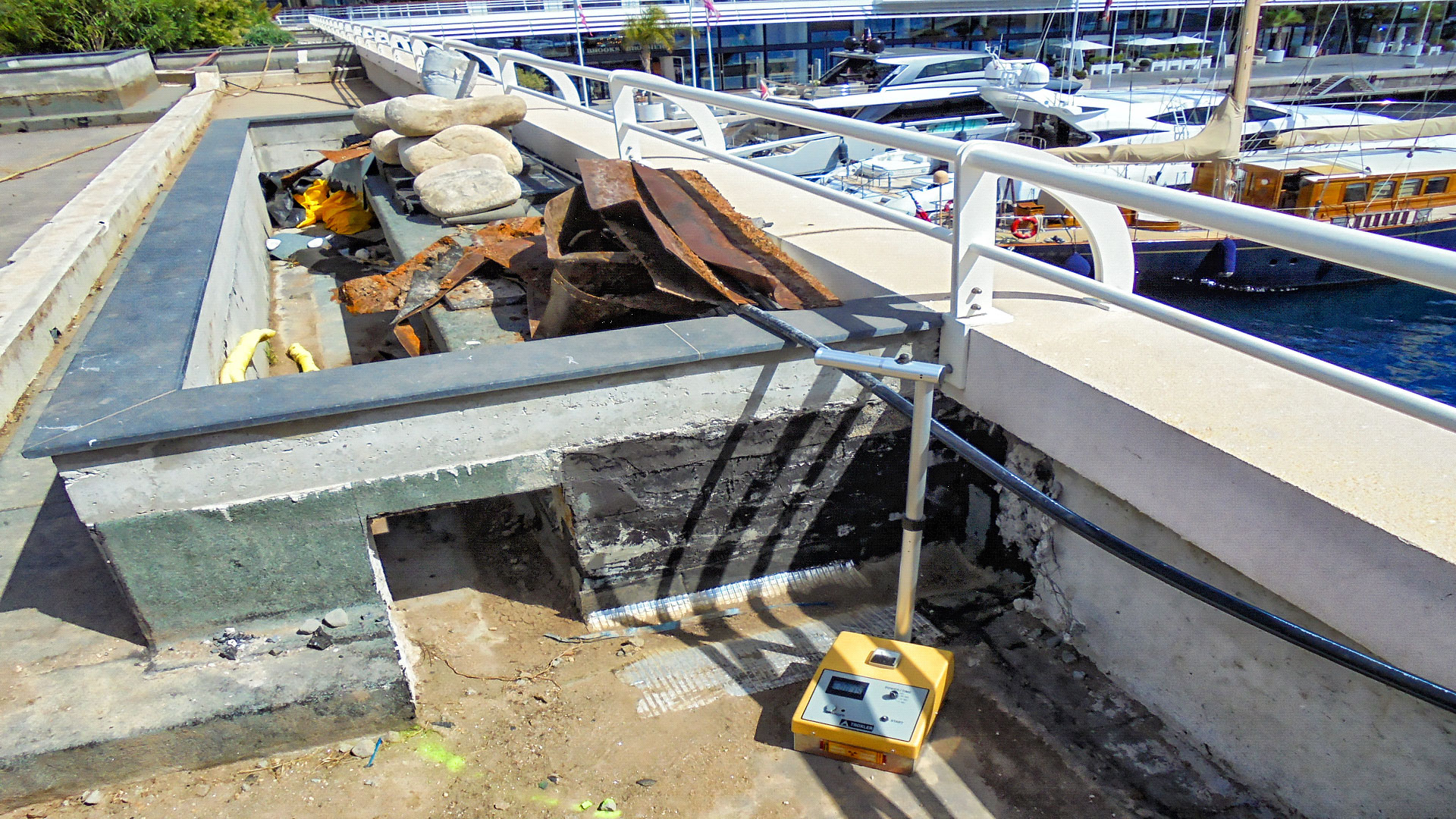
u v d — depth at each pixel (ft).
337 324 21.18
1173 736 9.38
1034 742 9.36
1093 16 112.68
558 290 12.67
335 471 9.53
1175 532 8.48
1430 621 6.41
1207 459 7.86
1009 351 10.07
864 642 9.86
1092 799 8.68
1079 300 11.56
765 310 11.76
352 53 57.72
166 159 29.91
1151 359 9.54
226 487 9.23
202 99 42.70
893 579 12.28
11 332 15.26
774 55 126.52
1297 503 7.13
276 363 18.83
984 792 8.79
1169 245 56.70
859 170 64.44
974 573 12.25
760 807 8.72
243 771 9.36
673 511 11.30
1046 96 72.74
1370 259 6.05
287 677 9.46
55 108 44.70
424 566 12.83
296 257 25.85
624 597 11.64
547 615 11.82
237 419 8.80
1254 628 8.23
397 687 9.55
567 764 9.35
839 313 11.29
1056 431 9.66
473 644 11.27
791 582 12.26
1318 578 7.16
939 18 125.08
